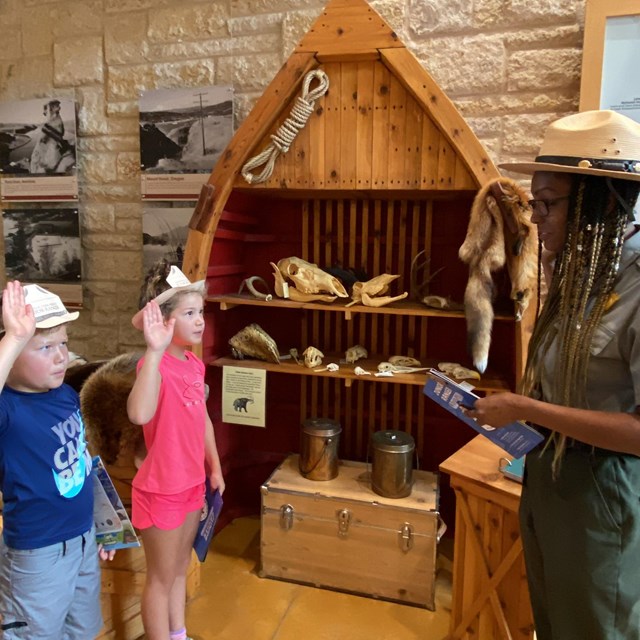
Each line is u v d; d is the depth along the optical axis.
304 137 2.00
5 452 1.33
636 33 2.02
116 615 1.82
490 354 2.36
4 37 2.87
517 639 1.64
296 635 1.89
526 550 1.36
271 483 2.18
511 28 2.19
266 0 2.45
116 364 1.86
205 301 2.20
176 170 2.62
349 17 1.88
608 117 1.10
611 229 1.08
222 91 2.51
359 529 2.07
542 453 1.24
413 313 2.05
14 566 1.36
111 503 1.59
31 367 1.33
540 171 1.17
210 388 2.37
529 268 1.80
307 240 2.49
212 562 2.30
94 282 2.88
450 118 1.83
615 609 1.13
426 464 2.56
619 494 1.11
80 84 2.78
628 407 1.11
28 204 2.92
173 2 2.58
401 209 2.37
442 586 2.16
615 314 1.08
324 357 2.42
